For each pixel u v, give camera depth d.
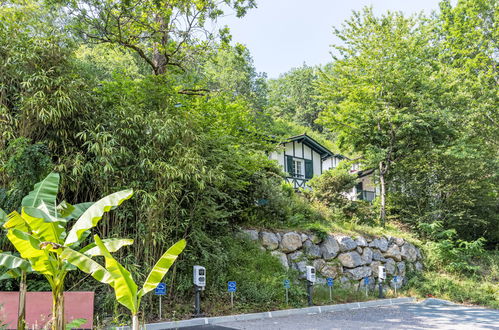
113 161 6.90
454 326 7.86
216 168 8.10
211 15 10.87
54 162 7.01
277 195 12.61
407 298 12.41
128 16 10.44
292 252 11.47
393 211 18.12
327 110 17.30
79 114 7.19
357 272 12.52
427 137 15.73
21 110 6.72
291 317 8.30
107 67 14.60
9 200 6.32
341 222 14.41
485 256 16.28
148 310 7.16
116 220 7.17
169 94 8.30
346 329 7.11
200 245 8.20
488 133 18.05
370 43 15.80
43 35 7.28
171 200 7.80
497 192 18.11
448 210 16.91
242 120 11.13
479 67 19.14
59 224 4.89
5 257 4.49
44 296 5.63
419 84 15.79
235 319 7.68
